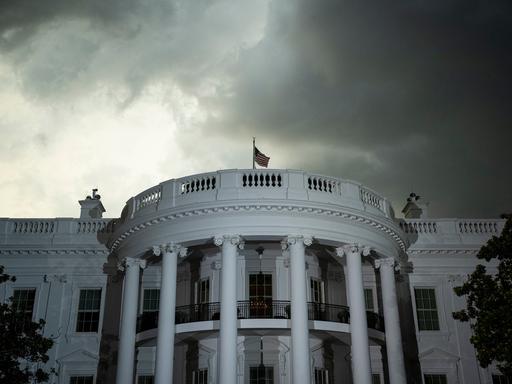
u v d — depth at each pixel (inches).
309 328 968.9
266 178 1018.1
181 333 987.3
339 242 1002.7
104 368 1128.2
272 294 1080.8
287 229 972.6
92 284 1188.5
